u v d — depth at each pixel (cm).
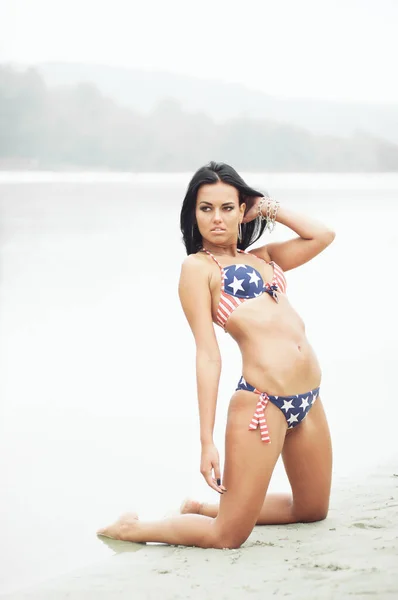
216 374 375
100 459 523
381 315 973
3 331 918
